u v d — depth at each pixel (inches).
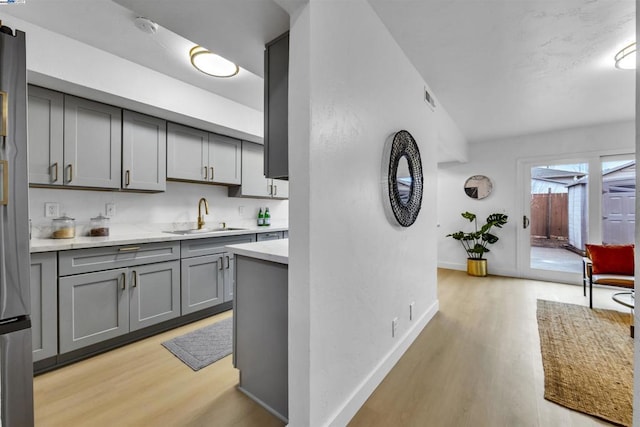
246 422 56.5
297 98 47.9
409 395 64.6
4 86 43.1
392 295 75.9
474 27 72.2
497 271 182.1
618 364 75.9
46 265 72.1
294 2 46.8
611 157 150.9
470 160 191.5
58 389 66.2
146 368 75.1
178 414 58.6
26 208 45.1
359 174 60.6
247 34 58.7
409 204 83.2
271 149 58.9
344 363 56.0
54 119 81.1
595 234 153.7
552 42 78.8
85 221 96.2
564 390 65.5
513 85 105.2
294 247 48.5
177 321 101.5
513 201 177.3
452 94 112.8
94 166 88.9
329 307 51.4
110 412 59.0
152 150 103.3
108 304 83.0
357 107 60.0
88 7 64.3
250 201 153.9
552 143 164.9
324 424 50.2
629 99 118.3
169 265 97.5
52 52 73.2
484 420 57.0
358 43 60.5
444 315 111.2
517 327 100.1
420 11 66.4
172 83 98.9
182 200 124.4
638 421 30.9
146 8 51.8
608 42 78.8
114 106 93.6
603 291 144.3
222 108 115.1
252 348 63.7
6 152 43.1
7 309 43.6
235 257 67.7
